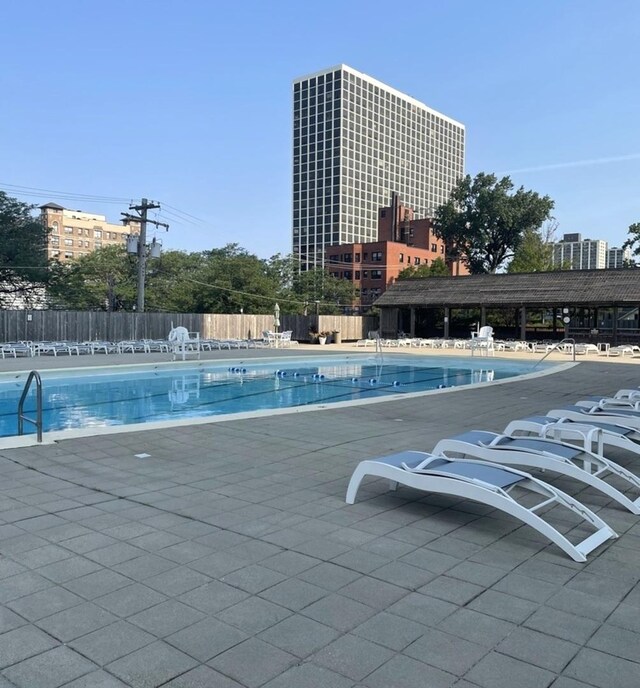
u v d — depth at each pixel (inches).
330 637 99.7
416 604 111.8
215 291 1702.8
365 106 4800.7
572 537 148.5
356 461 228.7
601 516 166.9
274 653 94.7
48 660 92.4
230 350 1050.7
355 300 2918.3
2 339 943.0
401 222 3983.8
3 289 1444.4
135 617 106.1
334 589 118.0
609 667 91.0
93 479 198.5
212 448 247.8
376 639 99.0
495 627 103.3
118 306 1800.0
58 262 1531.7
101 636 99.7
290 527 154.3
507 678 87.9
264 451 244.1
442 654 94.5
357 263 3627.0
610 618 106.9
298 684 86.4
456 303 1315.2
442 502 177.2
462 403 402.9
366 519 161.2
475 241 2524.6
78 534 147.5
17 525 153.6
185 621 104.9
